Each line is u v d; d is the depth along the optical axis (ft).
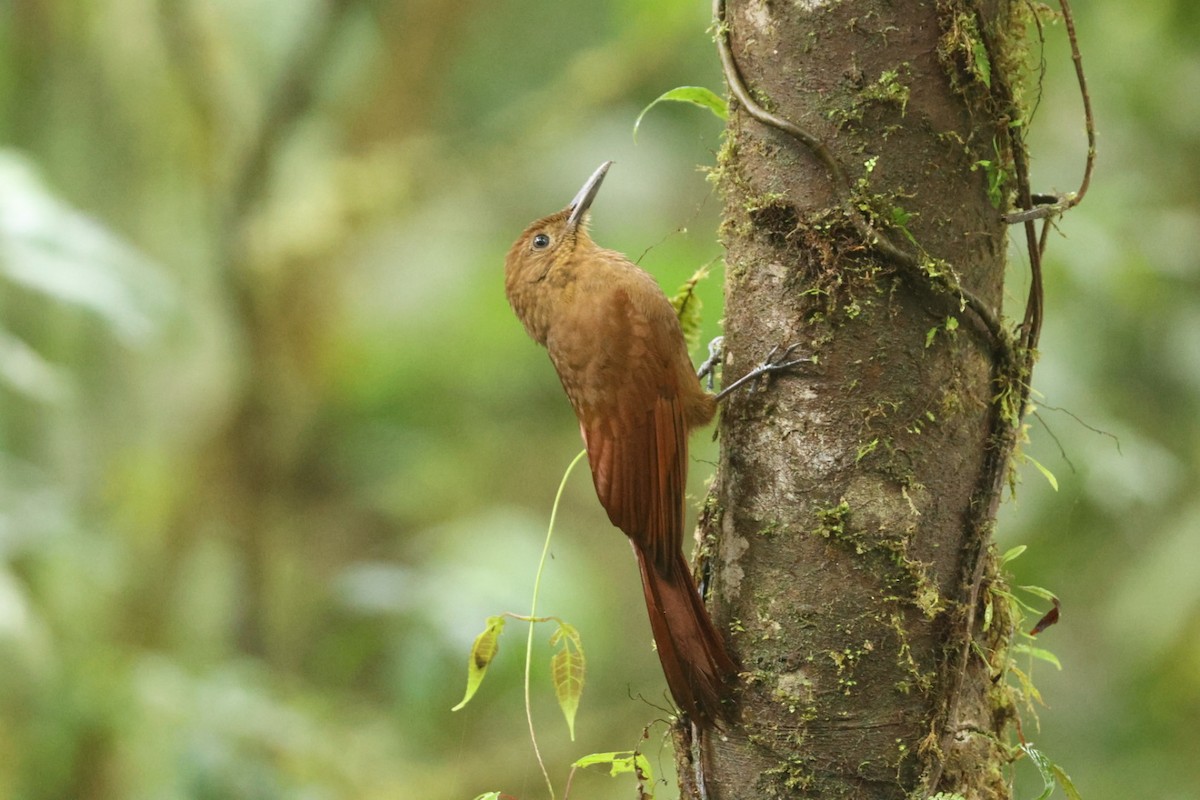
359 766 33.76
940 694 16.12
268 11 41.32
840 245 16.19
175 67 39.60
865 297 16.14
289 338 39.96
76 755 31.83
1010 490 18.35
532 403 48.98
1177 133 34.50
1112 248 32.30
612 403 20.53
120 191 40.16
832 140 16.16
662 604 16.75
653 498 20.27
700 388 21.03
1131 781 34.40
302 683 38.11
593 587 40.37
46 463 38.70
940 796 15.61
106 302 30.12
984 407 16.69
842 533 16.02
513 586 36.73
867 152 16.05
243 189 38.22
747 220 16.85
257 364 39.29
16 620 30.94
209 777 29.91
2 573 31.63
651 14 39.78
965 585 16.39
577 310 21.08
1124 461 30.53
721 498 17.12
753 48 16.66
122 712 30.96
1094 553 34.17
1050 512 31.24
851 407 16.15
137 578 38.27
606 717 38.65
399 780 34.65
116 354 39.42
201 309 40.09
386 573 35.53
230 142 39.88
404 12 42.45
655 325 20.59
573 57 48.75
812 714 16.05
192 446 39.47
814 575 16.14
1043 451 31.07
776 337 16.56
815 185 16.26
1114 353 33.04
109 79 39.96
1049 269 32.42
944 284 16.06
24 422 38.22
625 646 47.67
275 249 39.11
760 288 16.74
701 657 16.43
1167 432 33.09
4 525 32.89
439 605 34.32
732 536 16.80
